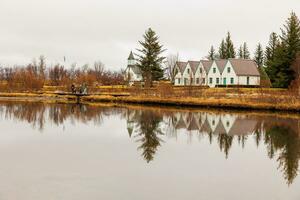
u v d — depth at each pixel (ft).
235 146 76.43
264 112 153.17
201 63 307.37
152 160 62.13
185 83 296.10
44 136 84.84
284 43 258.57
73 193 44.16
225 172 55.42
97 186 47.11
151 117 131.13
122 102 209.56
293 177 53.16
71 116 130.72
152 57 305.73
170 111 156.25
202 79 301.84
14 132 90.07
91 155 65.00
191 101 179.83
